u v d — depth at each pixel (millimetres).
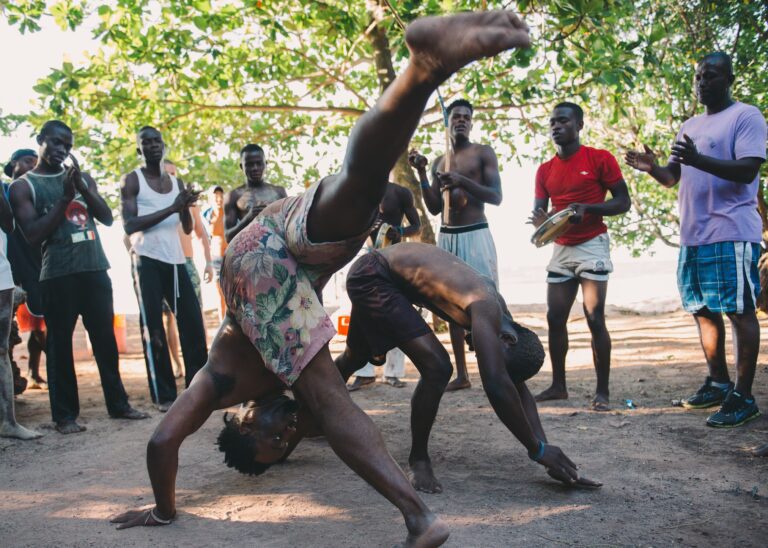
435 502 3475
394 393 6031
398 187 6391
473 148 6066
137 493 3779
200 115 10930
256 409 3445
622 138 10992
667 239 12992
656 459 4047
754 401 4750
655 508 3346
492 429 4793
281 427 3424
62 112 9047
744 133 4672
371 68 11828
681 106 9508
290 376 2979
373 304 3801
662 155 10430
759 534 3049
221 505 3564
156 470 3205
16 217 5121
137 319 13305
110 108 9688
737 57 8930
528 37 1966
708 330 5133
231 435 3504
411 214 6422
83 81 9531
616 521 3203
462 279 3666
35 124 10000
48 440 4965
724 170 4586
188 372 5891
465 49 2000
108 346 5465
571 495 3535
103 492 3812
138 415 5477
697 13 8961
